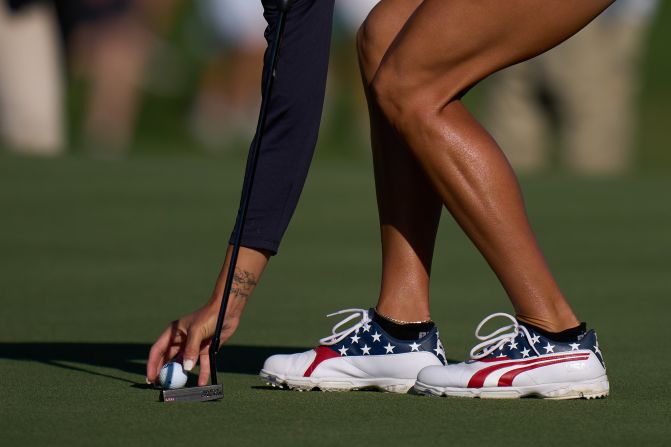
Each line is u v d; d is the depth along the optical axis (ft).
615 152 155.84
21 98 143.74
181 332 41.78
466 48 39.14
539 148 154.81
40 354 49.16
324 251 86.38
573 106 152.97
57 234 90.79
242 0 230.07
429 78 39.58
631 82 154.51
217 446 33.63
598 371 40.45
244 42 231.30
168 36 261.85
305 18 41.57
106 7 199.31
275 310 63.05
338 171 126.62
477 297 68.90
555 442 34.37
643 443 34.32
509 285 40.60
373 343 42.29
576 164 154.40
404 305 42.57
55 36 168.14
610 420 37.27
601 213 104.99
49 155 128.57
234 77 232.12
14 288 69.62
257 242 41.81
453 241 92.02
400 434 35.22
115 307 63.41
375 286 72.13
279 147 41.98
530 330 40.57
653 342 53.62
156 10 249.14
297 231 95.14
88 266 78.07
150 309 62.85
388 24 42.01
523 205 40.19
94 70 200.85
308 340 53.88
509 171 39.91
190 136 229.25
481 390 40.55
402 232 42.60
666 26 278.26
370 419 37.29
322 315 61.41
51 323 58.13
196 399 39.70
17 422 36.35
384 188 42.75
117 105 202.18
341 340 42.55
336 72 233.96
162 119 235.61
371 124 42.78
